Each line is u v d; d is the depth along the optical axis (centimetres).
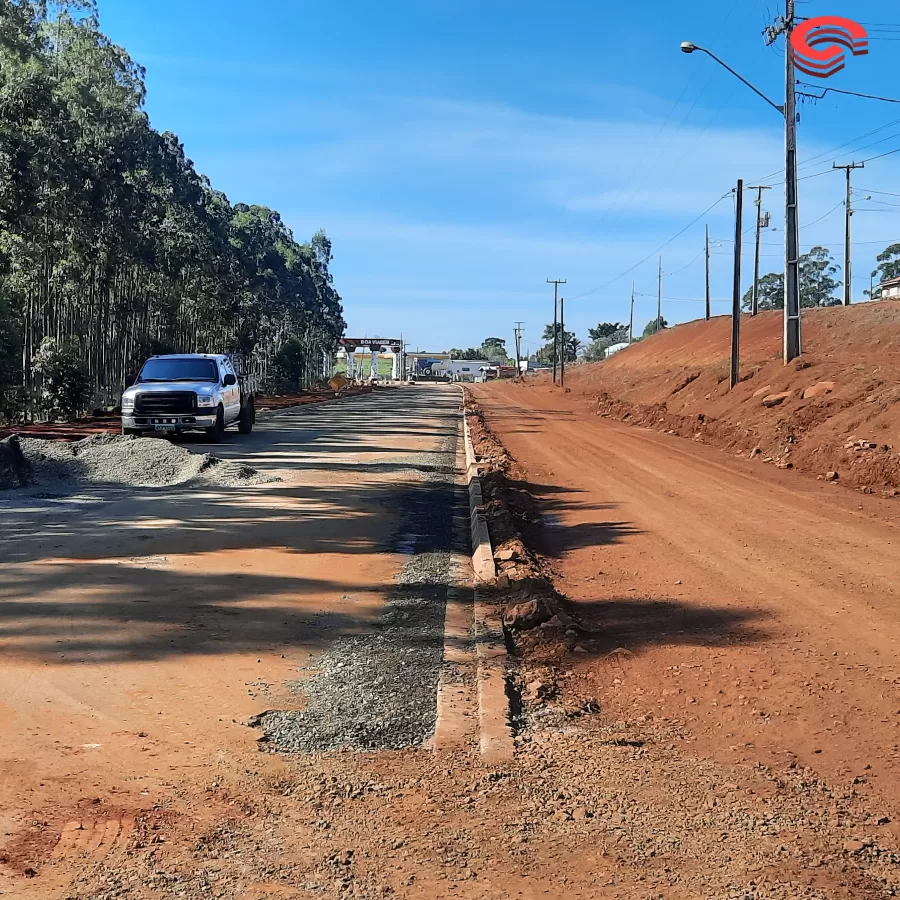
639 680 653
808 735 549
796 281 2978
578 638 742
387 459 2225
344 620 797
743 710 590
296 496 1519
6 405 3055
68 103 4306
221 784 477
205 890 374
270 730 554
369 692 624
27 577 898
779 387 2700
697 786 482
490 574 950
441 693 621
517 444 2702
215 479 1644
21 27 3869
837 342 3791
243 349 7838
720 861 401
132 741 528
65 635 720
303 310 11412
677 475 1870
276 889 376
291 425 3472
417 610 839
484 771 500
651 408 3925
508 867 396
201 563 985
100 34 4797
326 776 491
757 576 950
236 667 663
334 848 412
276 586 902
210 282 6619
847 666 667
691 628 771
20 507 1354
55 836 415
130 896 369
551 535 1234
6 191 3444
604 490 1667
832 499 1511
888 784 482
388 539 1187
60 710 570
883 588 895
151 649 694
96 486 1589
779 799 466
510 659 702
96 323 5422
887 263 10306
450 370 19788
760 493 1591
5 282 3569
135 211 4900
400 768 504
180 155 6862
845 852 409
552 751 530
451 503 1538
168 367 2650
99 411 3791
